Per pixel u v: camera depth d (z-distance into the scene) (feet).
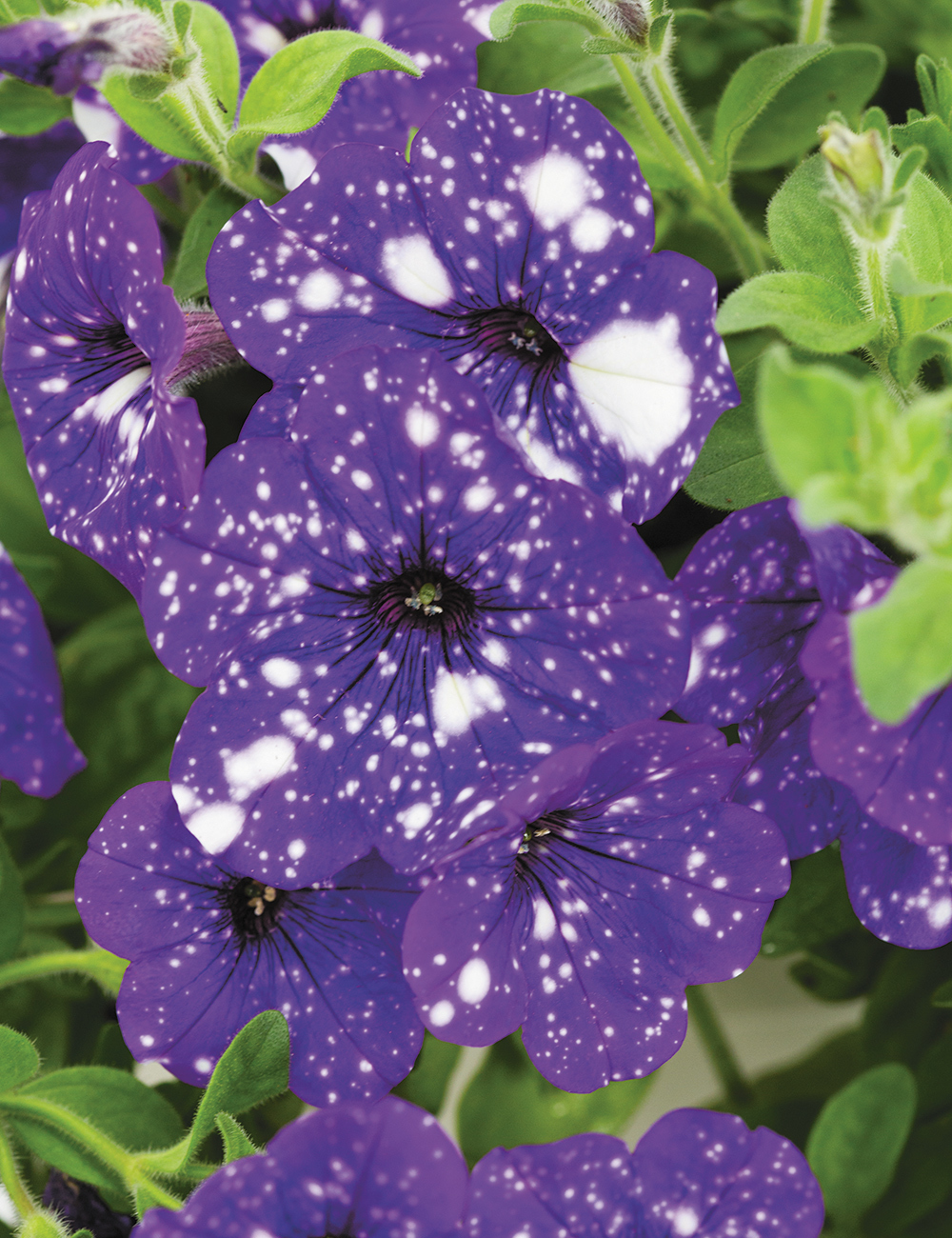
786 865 1.51
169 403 1.47
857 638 1.36
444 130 1.49
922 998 1.79
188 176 1.75
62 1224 1.59
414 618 1.52
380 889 1.55
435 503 1.49
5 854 1.69
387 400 1.47
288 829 1.51
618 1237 1.53
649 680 1.48
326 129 1.61
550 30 1.71
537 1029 1.52
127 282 1.50
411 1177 1.46
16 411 1.60
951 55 1.78
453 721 1.51
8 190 1.82
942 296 1.50
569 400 1.52
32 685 1.69
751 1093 1.86
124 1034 1.55
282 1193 1.46
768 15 1.77
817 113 1.73
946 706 1.44
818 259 1.54
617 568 1.47
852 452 1.37
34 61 1.50
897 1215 1.77
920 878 1.52
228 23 1.63
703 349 1.48
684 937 1.52
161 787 1.54
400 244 1.51
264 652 1.51
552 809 1.51
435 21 1.62
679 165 1.65
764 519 1.49
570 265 1.50
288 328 1.51
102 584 1.92
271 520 1.49
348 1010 1.55
